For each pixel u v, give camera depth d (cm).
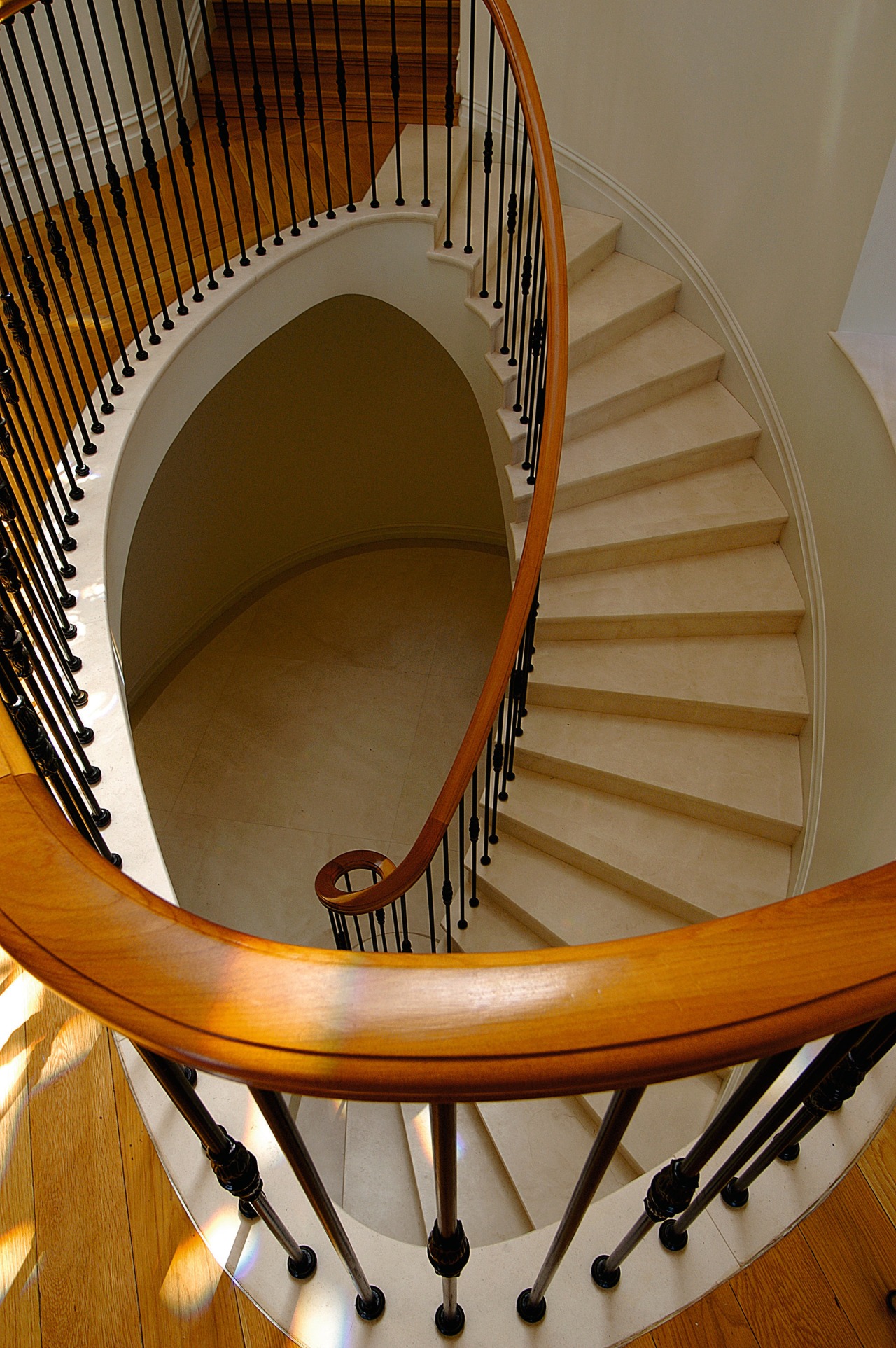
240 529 757
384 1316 143
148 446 349
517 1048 62
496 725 405
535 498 322
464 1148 333
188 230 423
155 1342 144
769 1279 147
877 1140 161
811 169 364
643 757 397
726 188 422
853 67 327
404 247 439
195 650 746
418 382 739
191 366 371
